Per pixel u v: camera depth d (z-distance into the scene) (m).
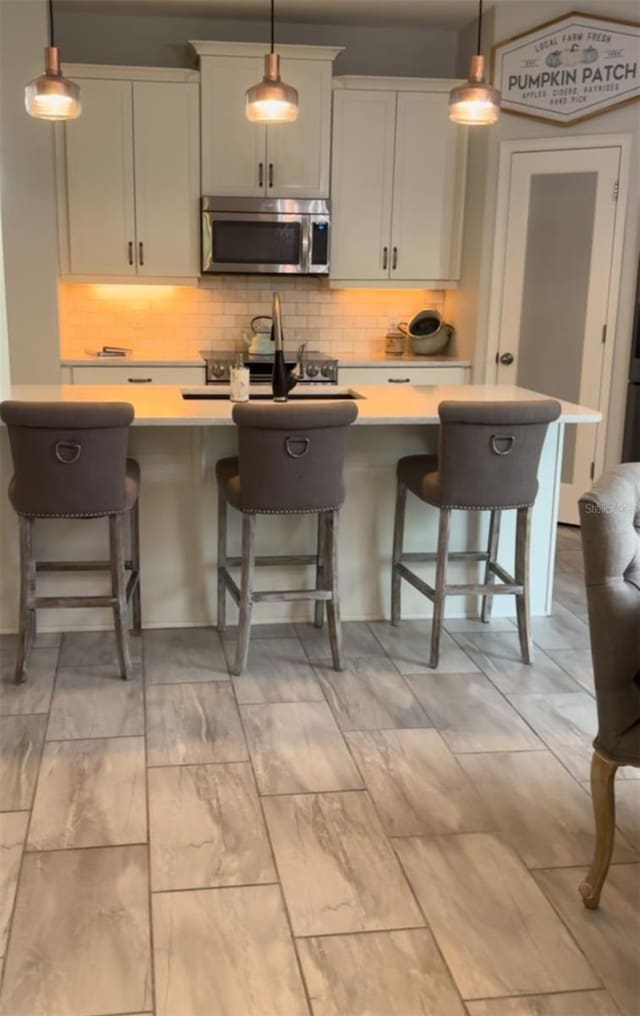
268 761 2.70
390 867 2.24
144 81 5.29
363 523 3.74
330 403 3.11
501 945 1.99
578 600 4.15
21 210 5.16
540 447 3.27
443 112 5.55
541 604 3.95
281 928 2.02
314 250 5.57
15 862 2.21
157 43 5.61
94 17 5.53
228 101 5.36
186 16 5.56
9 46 4.97
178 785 2.56
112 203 5.41
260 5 5.32
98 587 3.59
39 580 3.54
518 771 2.69
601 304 5.10
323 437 3.09
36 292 5.27
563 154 5.08
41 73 5.02
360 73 5.83
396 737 2.87
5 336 3.69
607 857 2.06
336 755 2.75
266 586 3.73
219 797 2.51
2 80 5.01
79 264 5.46
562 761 2.75
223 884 2.15
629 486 2.01
